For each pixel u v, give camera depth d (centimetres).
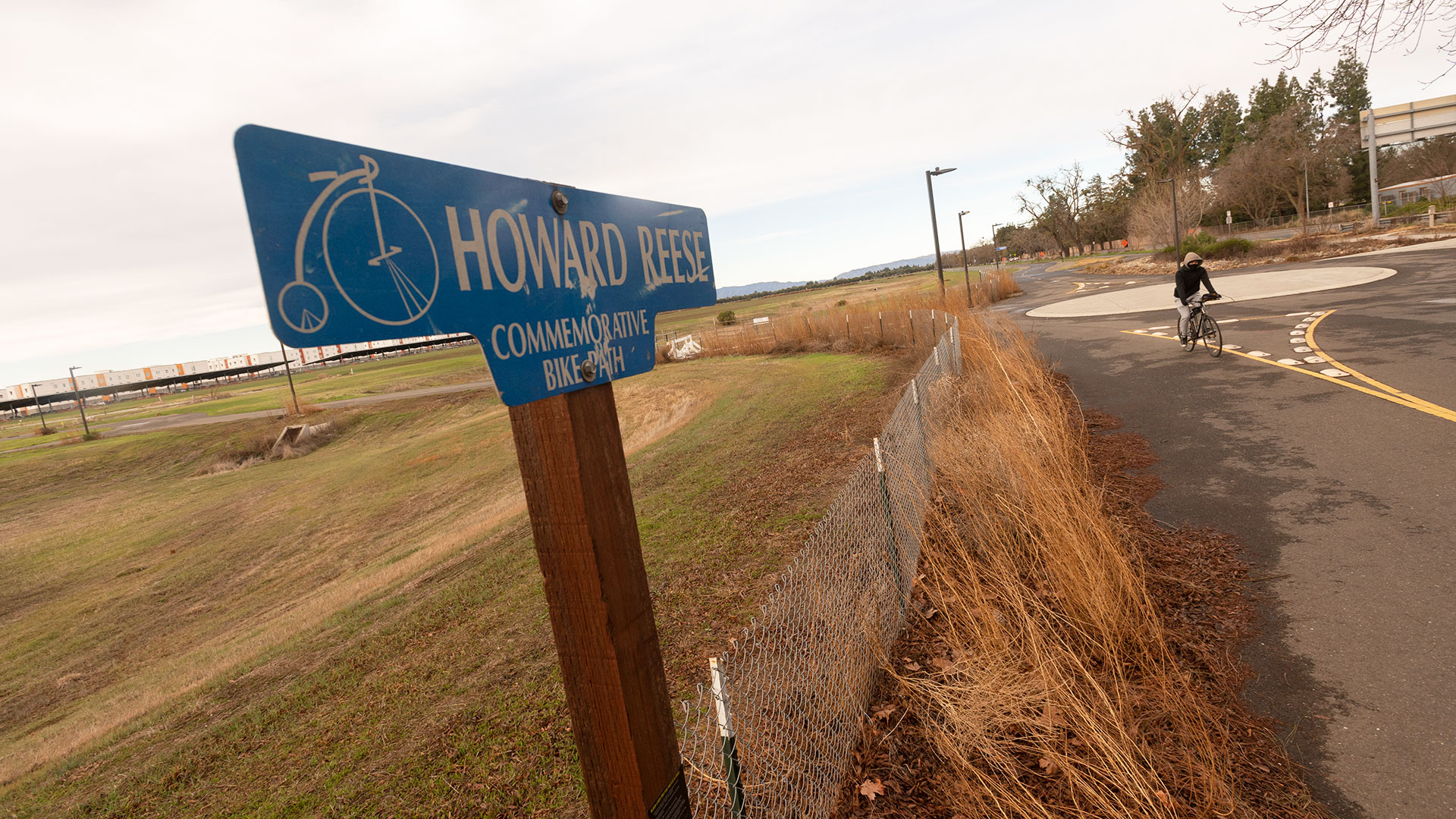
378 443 4819
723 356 3103
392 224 113
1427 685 317
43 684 1680
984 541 471
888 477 451
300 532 2627
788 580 335
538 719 459
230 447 5462
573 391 154
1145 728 299
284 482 3906
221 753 600
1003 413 686
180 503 4031
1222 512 541
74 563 3059
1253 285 2169
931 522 532
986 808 261
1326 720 305
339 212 104
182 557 2747
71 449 6425
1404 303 1378
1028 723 304
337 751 516
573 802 364
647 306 191
